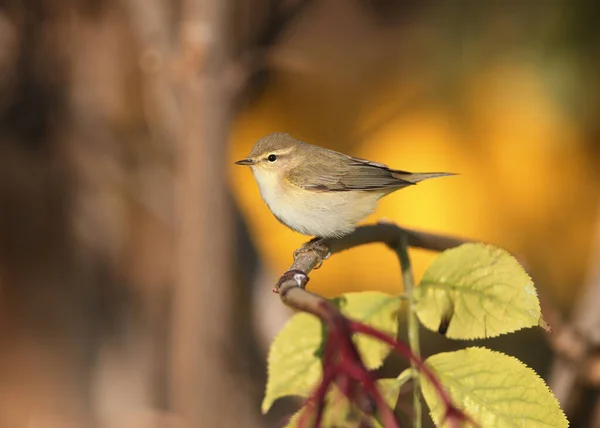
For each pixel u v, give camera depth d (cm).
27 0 1019
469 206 1164
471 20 1180
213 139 813
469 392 321
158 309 1086
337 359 241
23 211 1073
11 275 1077
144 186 1073
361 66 1238
